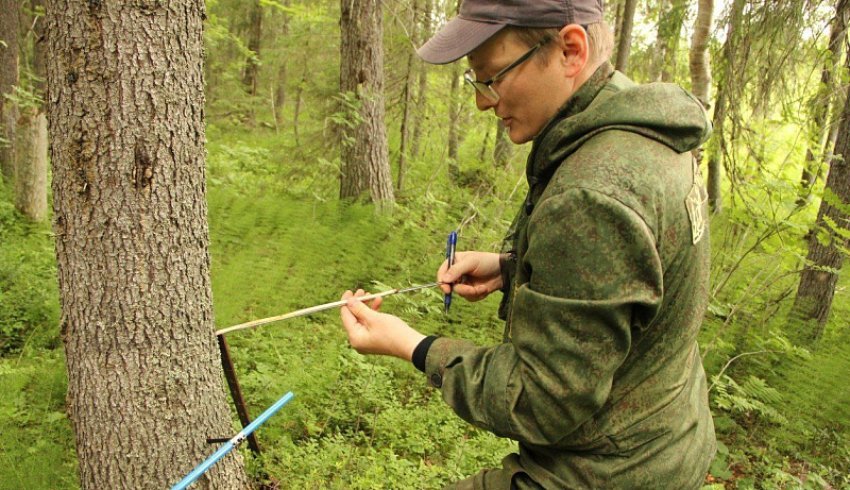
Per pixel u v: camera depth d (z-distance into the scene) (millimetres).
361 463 3197
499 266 1698
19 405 3338
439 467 3330
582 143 1092
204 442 2082
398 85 9336
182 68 1858
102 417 1920
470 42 1098
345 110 7605
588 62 1133
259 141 14008
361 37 7488
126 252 1828
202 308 2037
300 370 3885
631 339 1048
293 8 9211
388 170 7859
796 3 5480
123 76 1738
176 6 1812
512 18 1071
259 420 1692
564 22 1067
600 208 974
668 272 1059
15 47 8477
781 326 5227
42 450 2896
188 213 1943
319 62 10906
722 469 3658
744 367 4895
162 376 1938
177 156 1879
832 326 5828
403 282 5461
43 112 7305
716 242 6133
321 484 2979
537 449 1196
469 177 10734
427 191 8078
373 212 6781
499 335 4906
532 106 1151
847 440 4188
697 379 1312
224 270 5039
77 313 1874
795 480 3602
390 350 1293
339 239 5824
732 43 5953
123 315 1859
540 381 1024
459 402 1150
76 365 1918
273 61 13031
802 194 4984
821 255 5332
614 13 11141
